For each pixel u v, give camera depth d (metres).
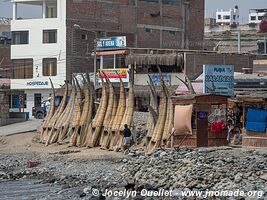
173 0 105.31
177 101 50.06
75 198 36.41
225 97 48.84
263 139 45.69
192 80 74.44
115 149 57.09
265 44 105.94
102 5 96.56
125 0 99.31
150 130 54.38
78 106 64.38
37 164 53.94
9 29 124.50
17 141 69.06
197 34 108.69
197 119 48.16
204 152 41.94
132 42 99.81
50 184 43.78
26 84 95.00
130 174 41.00
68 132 65.31
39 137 68.06
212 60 77.88
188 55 76.19
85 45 94.12
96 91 69.94
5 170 52.47
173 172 37.22
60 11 93.00
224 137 48.88
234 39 131.00
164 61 76.81
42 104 91.31
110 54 84.31
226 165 35.91
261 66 76.44
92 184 41.22
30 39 94.88
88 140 61.84
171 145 49.50
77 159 53.81
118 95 62.19
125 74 80.69
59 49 92.75
